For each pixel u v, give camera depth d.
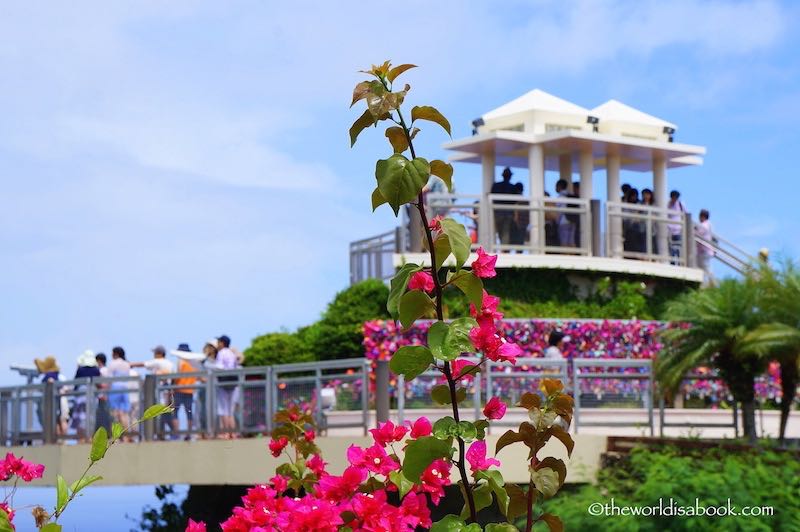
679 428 15.84
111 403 17.05
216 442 15.43
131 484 16.20
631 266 24.05
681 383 16.19
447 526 4.09
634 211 25.02
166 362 17.45
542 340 22.05
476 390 15.39
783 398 15.13
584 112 26.02
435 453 4.09
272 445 7.38
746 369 14.93
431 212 23.33
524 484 14.34
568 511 12.05
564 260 23.56
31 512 5.16
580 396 15.77
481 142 25.34
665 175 27.22
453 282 4.05
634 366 16.05
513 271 23.42
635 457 13.23
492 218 23.38
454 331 3.96
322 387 15.23
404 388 15.77
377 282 23.09
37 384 18.14
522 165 28.27
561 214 23.98
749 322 14.66
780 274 14.76
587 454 14.55
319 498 5.10
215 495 18.80
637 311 23.77
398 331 21.44
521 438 4.20
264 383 15.84
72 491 4.36
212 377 16.44
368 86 3.94
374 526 4.30
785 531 10.60
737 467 11.73
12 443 18.56
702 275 25.42
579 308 23.58
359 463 4.80
